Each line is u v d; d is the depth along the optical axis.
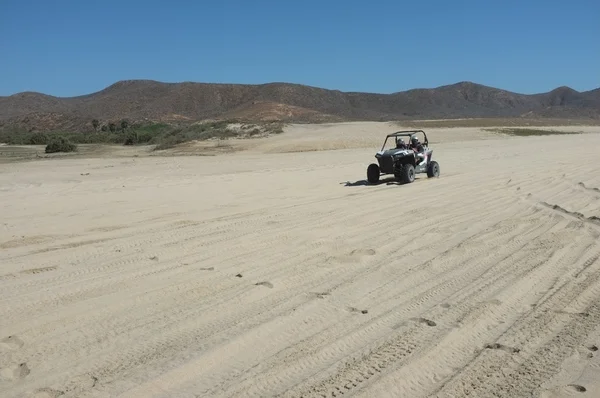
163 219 11.34
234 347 5.03
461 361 4.71
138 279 7.10
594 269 7.17
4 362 4.76
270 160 28.25
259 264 7.75
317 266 7.62
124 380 4.44
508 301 6.12
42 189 16.66
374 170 17.14
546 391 4.21
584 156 24.88
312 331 5.38
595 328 5.31
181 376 4.50
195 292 6.56
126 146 53.59
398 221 10.67
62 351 4.97
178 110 150.75
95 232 10.08
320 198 14.16
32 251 8.66
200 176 20.28
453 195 13.97
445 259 7.85
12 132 93.00
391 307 6.00
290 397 4.16
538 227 9.75
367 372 4.53
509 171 19.20
